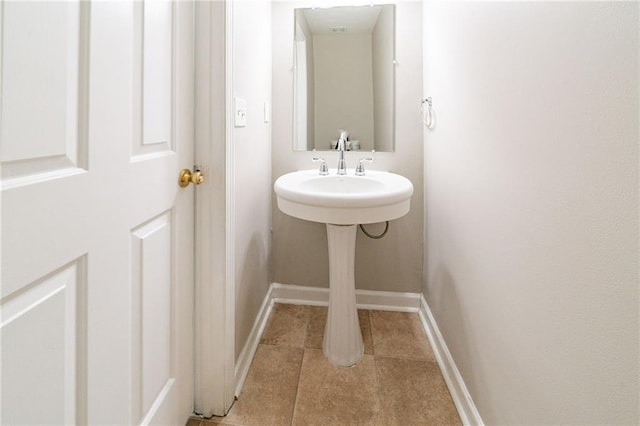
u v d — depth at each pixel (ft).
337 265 4.80
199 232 3.68
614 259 1.73
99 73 2.19
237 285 4.32
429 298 5.67
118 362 2.51
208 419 3.82
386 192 4.01
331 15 6.13
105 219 2.30
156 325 3.03
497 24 3.01
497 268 3.05
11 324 1.68
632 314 1.64
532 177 2.47
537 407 2.43
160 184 2.99
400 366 4.75
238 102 4.15
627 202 1.65
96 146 2.19
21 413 1.75
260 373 4.58
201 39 3.51
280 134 6.35
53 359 1.94
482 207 3.37
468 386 3.76
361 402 4.08
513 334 2.77
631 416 1.66
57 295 1.95
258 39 5.23
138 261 2.73
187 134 3.45
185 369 3.62
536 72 2.40
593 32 1.85
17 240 1.68
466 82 3.81
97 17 2.15
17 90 1.65
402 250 6.32
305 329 5.69
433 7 5.26
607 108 1.76
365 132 6.21
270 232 6.46
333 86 6.21
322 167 5.60
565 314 2.11
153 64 2.82
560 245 2.16
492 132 3.14
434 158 5.30
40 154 1.79
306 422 3.79
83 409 2.17
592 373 1.90
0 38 1.57
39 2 1.76
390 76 6.08
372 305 6.45
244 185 4.58
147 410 2.93
